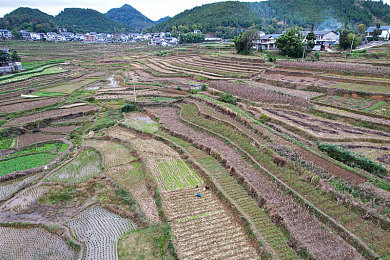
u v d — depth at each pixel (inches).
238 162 1032.2
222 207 810.8
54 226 742.5
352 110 1395.2
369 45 3334.2
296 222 700.7
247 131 1280.8
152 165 1063.6
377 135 1147.3
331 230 673.0
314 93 1765.5
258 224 712.4
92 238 709.3
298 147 1079.0
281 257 610.5
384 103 1480.1
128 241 690.2
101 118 1620.3
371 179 826.8
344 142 1105.4
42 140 1317.7
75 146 1264.8
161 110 1753.2
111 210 821.2
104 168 1050.7
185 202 833.5
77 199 873.5
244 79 2332.7
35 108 1702.8
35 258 652.1
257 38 3518.7
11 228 748.6
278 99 1638.8
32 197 879.1
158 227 735.1
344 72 2086.6
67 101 1881.2
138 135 1385.3
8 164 1085.1
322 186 818.2
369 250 597.0
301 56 3026.6
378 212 692.7
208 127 1386.6
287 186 840.9
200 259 620.4
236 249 649.6
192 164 1063.6
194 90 2063.2
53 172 1027.9
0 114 1565.0
